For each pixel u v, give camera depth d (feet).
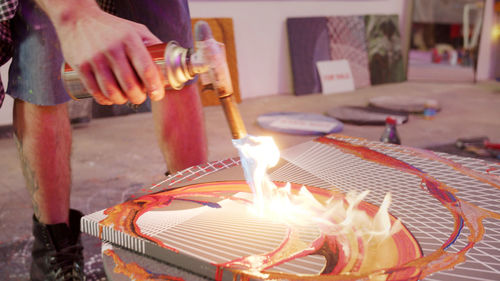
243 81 9.88
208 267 1.47
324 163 2.53
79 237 3.04
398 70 12.32
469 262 1.47
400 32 12.62
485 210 1.90
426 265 1.45
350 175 2.34
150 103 3.54
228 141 6.63
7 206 4.43
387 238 1.65
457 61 12.67
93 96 1.83
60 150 2.83
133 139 6.78
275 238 1.65
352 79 11.18
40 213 2.86
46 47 2.53
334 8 11.09
